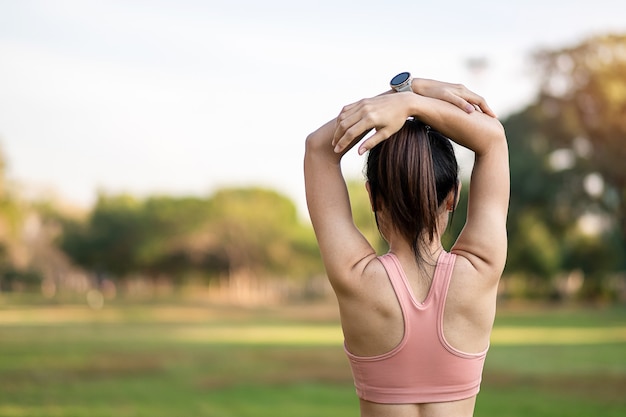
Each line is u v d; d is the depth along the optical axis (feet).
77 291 229.45
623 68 117.60
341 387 41.09
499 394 36.45
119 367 50.01
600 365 49.62
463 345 5.46
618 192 130.11
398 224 5.54
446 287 5.43
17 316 121.29
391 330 5.45
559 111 123.75
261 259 242.58
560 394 36.37
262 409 33.06
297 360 56.13
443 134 5.57
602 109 120.16
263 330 96.94
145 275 250.16
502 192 5.64
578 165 127.95
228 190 247.09
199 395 37.52
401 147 5.50
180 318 127.44
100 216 237.86
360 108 5.41
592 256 161.27
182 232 235.40
